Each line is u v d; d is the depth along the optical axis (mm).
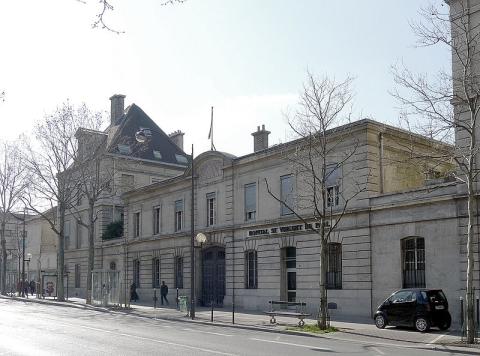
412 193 23609
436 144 21469
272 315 23234
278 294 29594
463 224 21688
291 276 29500
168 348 14844
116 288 34938
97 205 52594
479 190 21000
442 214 22438
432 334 18594
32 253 68062
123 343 16047
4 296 52594
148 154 56625
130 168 54156
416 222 23406
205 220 36094
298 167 26750
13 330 19969
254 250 31828
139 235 44625
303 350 14617
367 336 18297
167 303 38469
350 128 26156
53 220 60875
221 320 24688
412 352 14461
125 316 28859
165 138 60031
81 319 25953
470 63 18750
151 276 42406
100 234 51594
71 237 57938
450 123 18234
